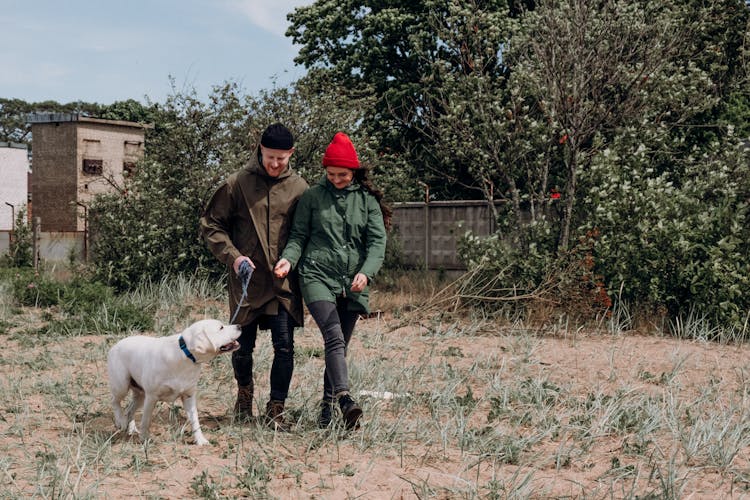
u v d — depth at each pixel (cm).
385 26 2164
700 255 1120
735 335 1042
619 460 495
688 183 1161
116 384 513
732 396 674
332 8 2405
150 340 503
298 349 880
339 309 547
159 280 1451
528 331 1059
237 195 539
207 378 717
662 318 1086
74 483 415
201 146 1548
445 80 1336
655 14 1223
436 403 621
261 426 540
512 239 1262
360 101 1650
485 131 1231
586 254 1127
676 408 623
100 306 1160
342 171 529
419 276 1684
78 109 8631
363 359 805
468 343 979
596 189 1127
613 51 1155
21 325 1115
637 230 1123
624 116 1187
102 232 1494
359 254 540
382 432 529
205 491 403
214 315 1192
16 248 2133
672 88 1230
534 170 1279
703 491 436
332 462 470
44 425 555
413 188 1842
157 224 1482
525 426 583
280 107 1554
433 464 475
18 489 402
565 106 1155
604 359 873
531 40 1191
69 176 3027
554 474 465
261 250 533
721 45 1450
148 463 456
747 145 1475
